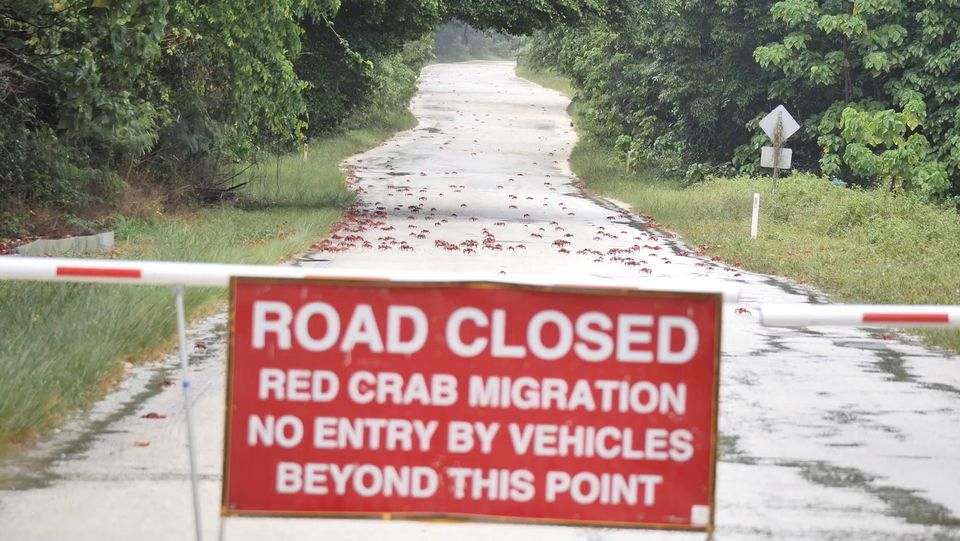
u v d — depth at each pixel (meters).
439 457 8.79
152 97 38.59
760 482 12.68
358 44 50.69
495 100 138.38
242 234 34.84
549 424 8.77
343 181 60.88
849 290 28.75
